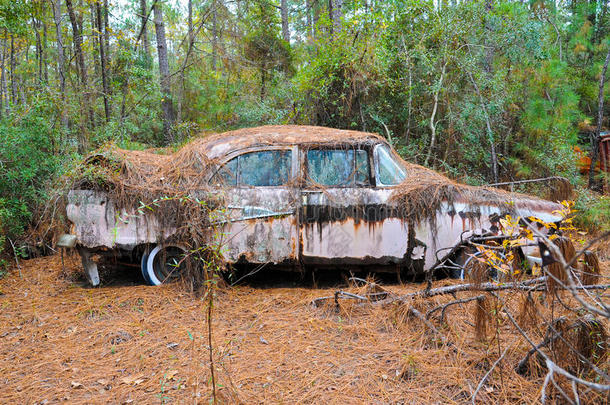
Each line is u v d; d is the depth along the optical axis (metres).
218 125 12.68
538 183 7.79
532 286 2.84
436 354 3.07
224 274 4.57
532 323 2.85
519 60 9.23
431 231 4.21
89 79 10.52
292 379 2.84
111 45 10.57
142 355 3.18
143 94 10.86
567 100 8.87
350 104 8.92
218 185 4.38
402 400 2.60
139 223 4.37
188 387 2.76
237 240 4.29
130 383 2.84
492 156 8.17
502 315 3.43
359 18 8.88
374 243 4.23
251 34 14.16
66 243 4.36
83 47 10.09
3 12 8.51
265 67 13.91
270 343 3.32
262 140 4.55
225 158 4.48
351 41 9.04
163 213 4.32
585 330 2.57
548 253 1.69
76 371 3.00
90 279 4.58
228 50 13.84
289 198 4.29
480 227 4.19
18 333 3.59
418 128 9.13
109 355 3.21
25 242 5.66
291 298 4.13
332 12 10.87
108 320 3.78
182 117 13.84
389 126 9.31
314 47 9.84
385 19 8.95
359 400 2.61
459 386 2.71
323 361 3.05
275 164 4.43
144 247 4.50
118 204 4.38
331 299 4.02
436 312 3.59
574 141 8.88
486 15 8.82
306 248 4.26
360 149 4.43
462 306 3.73
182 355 3.17
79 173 4.47
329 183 4.36
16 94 11.79
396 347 3.20
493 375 2.79
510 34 8.84
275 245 4.28
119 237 4.40
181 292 4.29
